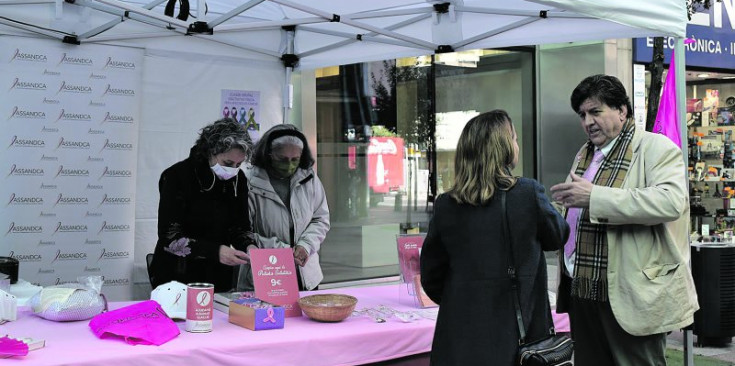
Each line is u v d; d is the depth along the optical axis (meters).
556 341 2.37
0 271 3.50
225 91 5.07
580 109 3.01
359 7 4.68
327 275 7.38
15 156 4.30
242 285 3.83
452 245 2.50
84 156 4.52
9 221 4.30
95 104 4.54
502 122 2.49
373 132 7.69
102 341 2.49
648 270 2.77
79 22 4.39
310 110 7.02
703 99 9.67
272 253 3.11
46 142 4.39
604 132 2.96
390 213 7.82
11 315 2.83
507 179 2.44
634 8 3.14
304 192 4.08
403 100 7.92
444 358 2.44
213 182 3.55
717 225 9.54
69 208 4.49
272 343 2.53
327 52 5.20
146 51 4.75
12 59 4.25
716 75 9.70
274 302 3.03
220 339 2.56
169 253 3.52
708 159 9.64
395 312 3.11
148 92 4.79
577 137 9.04
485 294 2.39
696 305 2.88
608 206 2.70
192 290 2.67
